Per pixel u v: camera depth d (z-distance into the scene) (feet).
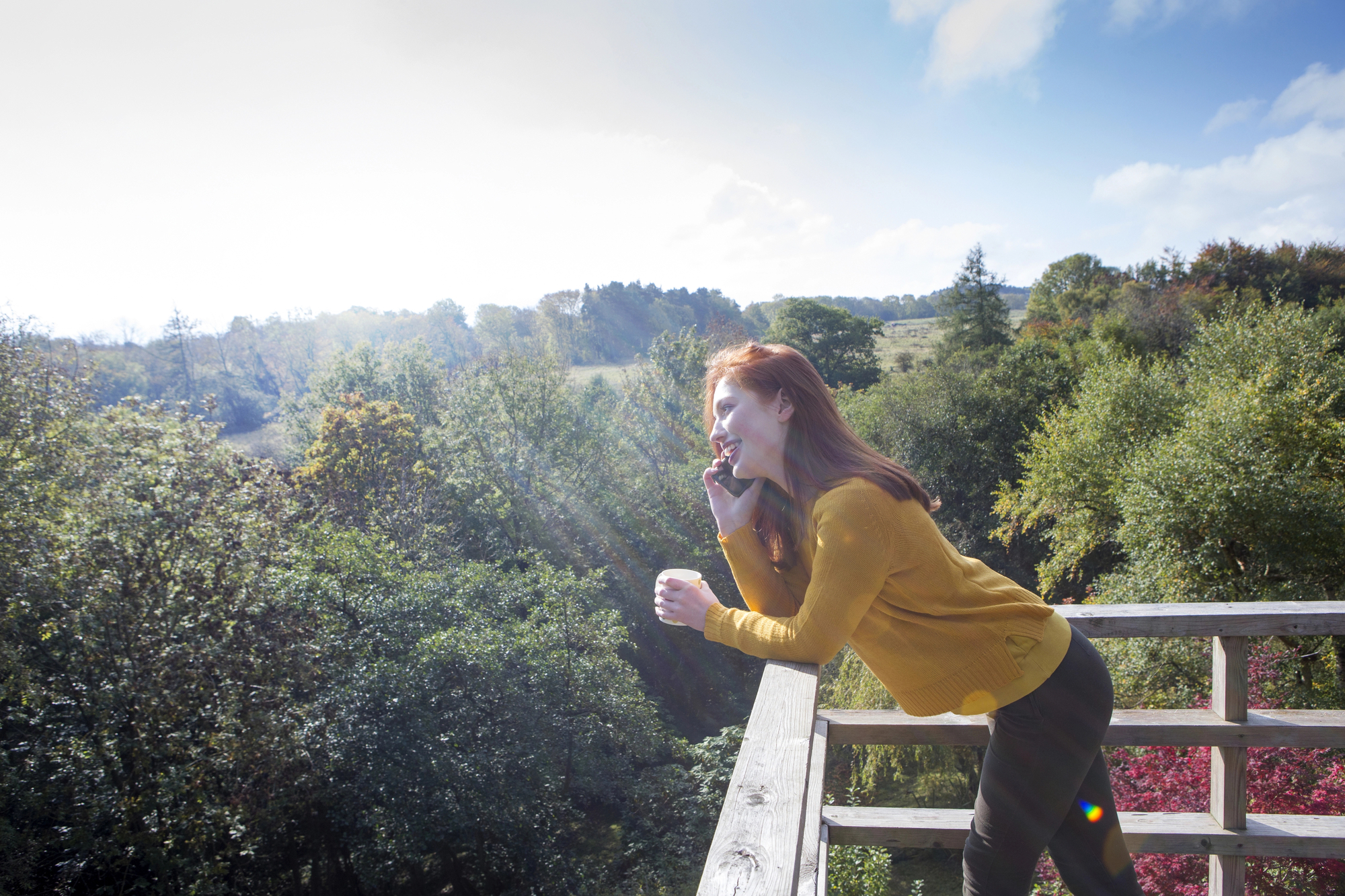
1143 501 49.78
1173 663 36.14
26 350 44.75
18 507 37.91
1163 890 19.43
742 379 4.28
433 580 48.06
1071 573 70.69
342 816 40.83
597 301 270.46
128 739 37.65
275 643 41.78
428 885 47.73
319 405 127.44
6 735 39.73
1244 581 45.44
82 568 37.19
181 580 39.55
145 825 37.58
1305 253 152.25
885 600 3.98
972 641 3.95
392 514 70.44
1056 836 4.70
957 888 31.55
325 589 43.68
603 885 43.27
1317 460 49.49
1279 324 65.31
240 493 44.09
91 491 39.73
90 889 39.86
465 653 41.63
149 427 44.11
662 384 111.45
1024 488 78.18
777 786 3.27
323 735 40.91
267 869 45.14
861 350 192.95
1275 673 36.14
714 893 2.58
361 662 41.55
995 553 95.20
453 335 253.03
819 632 3.82
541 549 78.95
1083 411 69.87
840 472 4.00
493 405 92.99
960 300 153.89
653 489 88.07
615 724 47.88
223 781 39.96
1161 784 23.90
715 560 82.58
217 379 191.42
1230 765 5.87
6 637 36.70
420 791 39.91
